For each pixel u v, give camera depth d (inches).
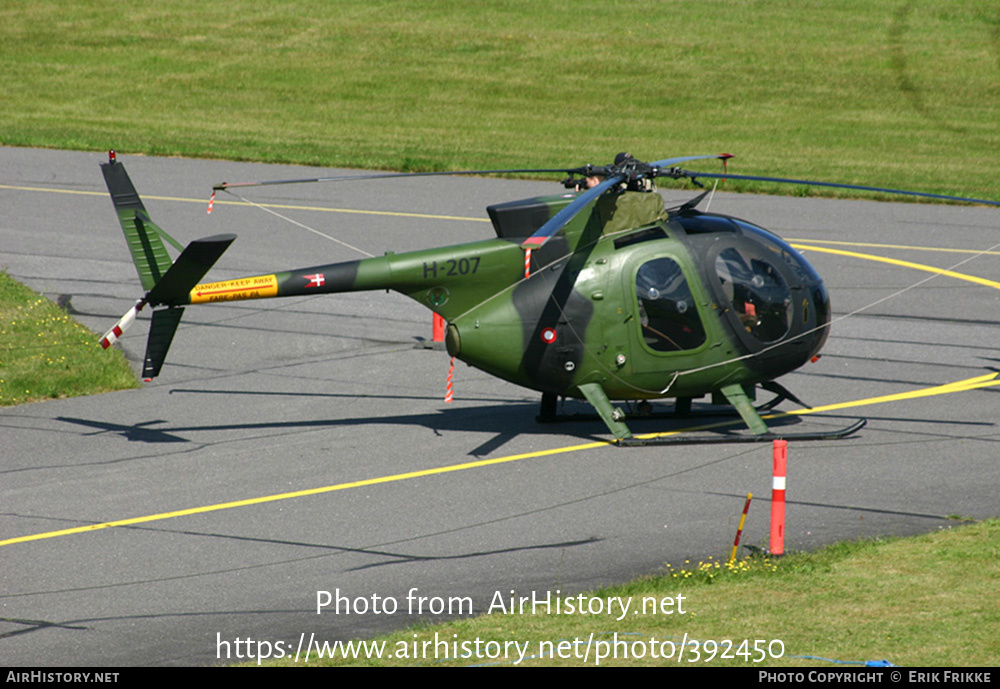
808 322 2133.4
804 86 6205.7
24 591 1576.0
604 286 2068.2
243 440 2210.9
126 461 2098.9
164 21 7249.0
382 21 7249.0
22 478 2014.0
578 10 7436.0
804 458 2074.3
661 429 2253.9
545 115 5782.5
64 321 2903.5
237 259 3464.6
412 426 2289.6
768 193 4463.6
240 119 5669.3
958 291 3253.0
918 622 1379.2
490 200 4306.1
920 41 6865.2
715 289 2075.5
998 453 2080.5
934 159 5022.1
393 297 3270.2
